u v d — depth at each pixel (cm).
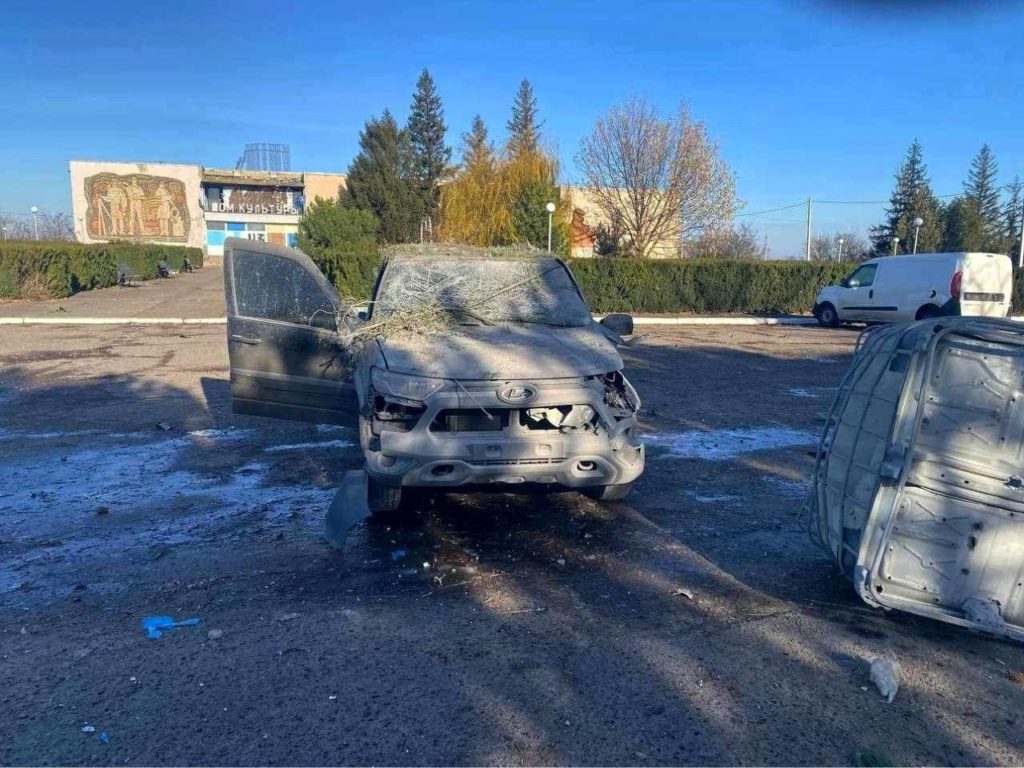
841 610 410
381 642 371
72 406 901
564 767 282
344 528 486
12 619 393
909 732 306
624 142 3412
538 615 400
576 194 4228
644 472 661
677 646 369
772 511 567
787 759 288
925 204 6341
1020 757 292
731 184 3509
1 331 1623
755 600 420
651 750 292
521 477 475
